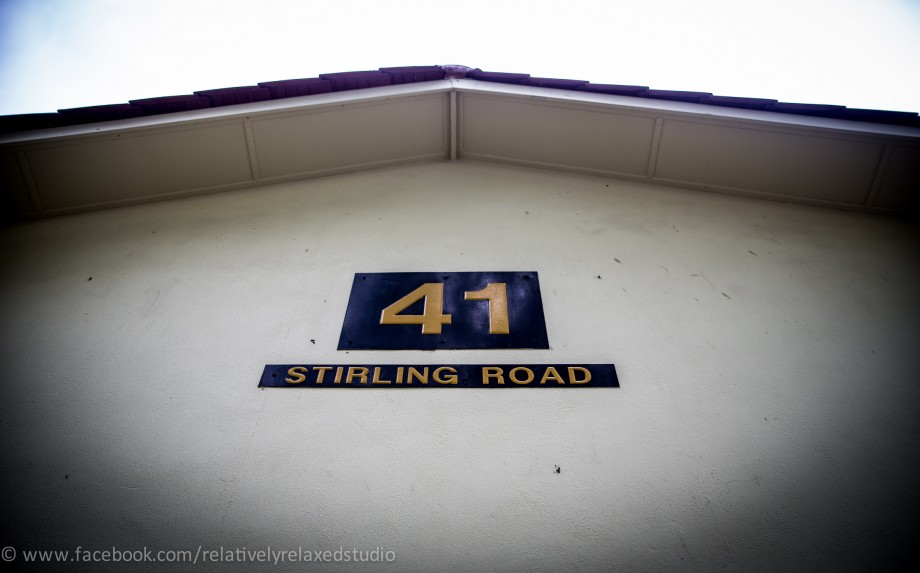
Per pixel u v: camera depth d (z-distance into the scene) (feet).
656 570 6.28
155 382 8.29
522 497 6.88
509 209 12.16
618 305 9.57
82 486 7.02
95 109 11.84
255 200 12.58
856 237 11.39
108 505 6.84
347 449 7.38
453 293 9.75
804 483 7.03
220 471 7.16
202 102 12.40
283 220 11.82
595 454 7.32
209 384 8.25
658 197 12.78
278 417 7.79
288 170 13.14
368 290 9.86
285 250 10.90
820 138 11.91
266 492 6.95
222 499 6.89
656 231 11.50
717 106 12.62
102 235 11.48
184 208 12.35
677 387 8.18
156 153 12.19
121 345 8.89
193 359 8.65
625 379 8.29
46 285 10.13
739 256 10.81
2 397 8.04
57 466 7.22
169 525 6.66
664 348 8.79
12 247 11.19
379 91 13.17
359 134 13.34
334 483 7.02
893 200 11.94
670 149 12.86
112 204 12.34
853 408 7.92
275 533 6.59
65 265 10.62
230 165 12.71
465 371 8.38
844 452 7.36
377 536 6.56
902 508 6.77
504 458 7.26
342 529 6.62
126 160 12.07
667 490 6.96
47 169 11.73
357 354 8.68
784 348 8.83
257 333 9.09
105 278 10.27
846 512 6.74
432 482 7.02
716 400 8.01
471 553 6.41
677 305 9.60
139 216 12.10
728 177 12.77
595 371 8.38
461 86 13.29
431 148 14.10
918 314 9.46
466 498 6.87
